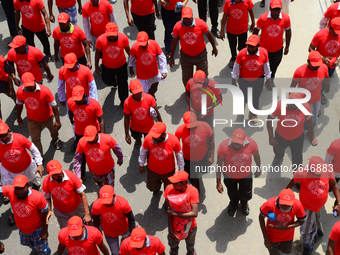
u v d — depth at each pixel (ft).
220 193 21.13
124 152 25.43
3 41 32.30
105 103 27.99
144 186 23.85
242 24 26.50
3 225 22.53
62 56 26.30
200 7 30.07
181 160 20.61
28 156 21.84
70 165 24.91
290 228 18.19
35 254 21.26
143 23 28.73
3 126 20.20
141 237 16.14
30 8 27.58
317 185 18.81
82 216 20.72
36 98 22.62
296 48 30.25
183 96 27.96
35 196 18.52
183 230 18.44
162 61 24.91
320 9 32.86
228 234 21.53
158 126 19.25
